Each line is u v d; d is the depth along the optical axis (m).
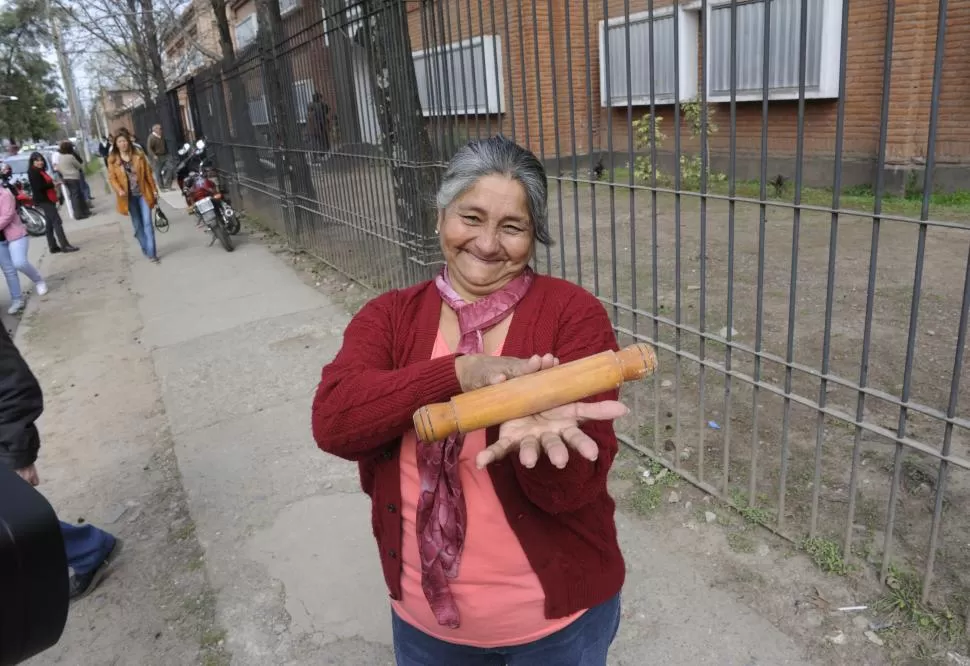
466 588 1.45
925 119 8.34
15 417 2.67
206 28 23.03
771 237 7.59
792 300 2.54
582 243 7.82
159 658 2.67
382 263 6.19
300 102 7.50
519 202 1.42
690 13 10.01
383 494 1.50
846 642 2.34
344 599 2.85
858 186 9.09
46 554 1.00
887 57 2.05
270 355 5.50
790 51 9.27
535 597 1.45
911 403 2.25
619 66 10.72
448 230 1.46
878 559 2.63
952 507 2.88
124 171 8.95
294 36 7.04
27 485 1.04
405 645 1.64
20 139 55.03
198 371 5.35
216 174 12.57
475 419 1.11
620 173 10.49
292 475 3.77
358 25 5.37
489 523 1.42
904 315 5.02
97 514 3.66
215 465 3.95
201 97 13.68
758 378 2.76
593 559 1.49
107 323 6.93
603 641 1.59
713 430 3.67
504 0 3.32
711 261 6.84
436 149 4.66
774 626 2.44
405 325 1.52
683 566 2.75
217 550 3.22
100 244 11.44
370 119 5.71
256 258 8.82
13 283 7.71
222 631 2.75
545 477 1.25
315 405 1.43
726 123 10.33
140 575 3.14
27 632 1.00
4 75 51.72
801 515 2.92
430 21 4.46
